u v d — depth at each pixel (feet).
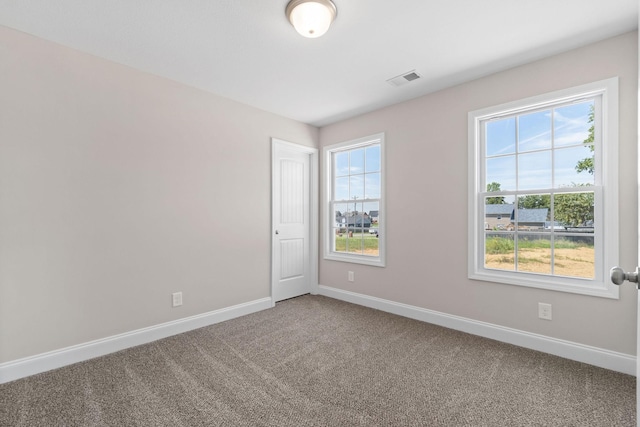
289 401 5.64
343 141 12.41
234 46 7.14
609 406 5.44
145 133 8.32
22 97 6.51
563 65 7.30
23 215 6.51
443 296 9.41
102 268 7.57
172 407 5.45
